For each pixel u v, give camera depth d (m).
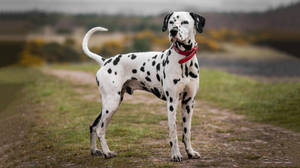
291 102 11.45
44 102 13.46
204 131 8.36
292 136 7.84
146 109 11.25
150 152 6.45
